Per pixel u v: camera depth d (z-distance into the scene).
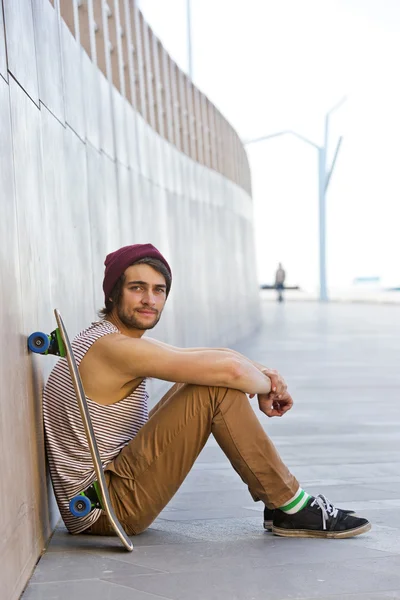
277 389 3.81
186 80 16.70
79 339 3.56
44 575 3.18
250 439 3.58
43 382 3.73
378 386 10.30
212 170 19.98
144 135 10.52
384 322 25.11
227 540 3.69
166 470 3.53
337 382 10.72
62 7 6.08
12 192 3.19
